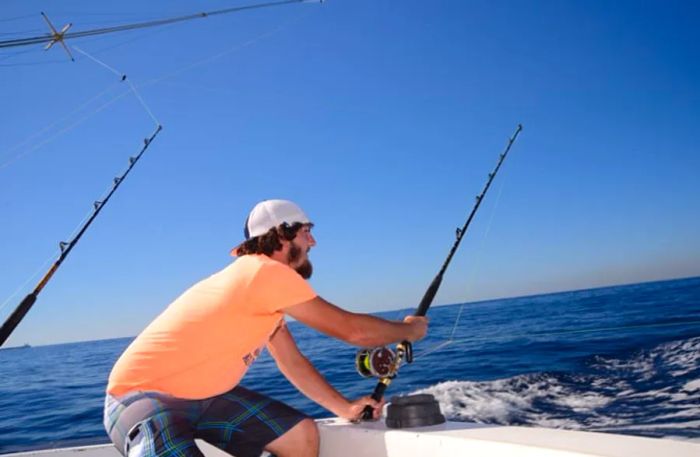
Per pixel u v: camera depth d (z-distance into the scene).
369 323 1.45
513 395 5.45
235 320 1.34
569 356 8.07
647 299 24.62
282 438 1.42
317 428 1.46
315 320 1.37
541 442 1.09
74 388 11.94
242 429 1.43
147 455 1.21
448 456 1.21
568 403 4.88
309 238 1.54
